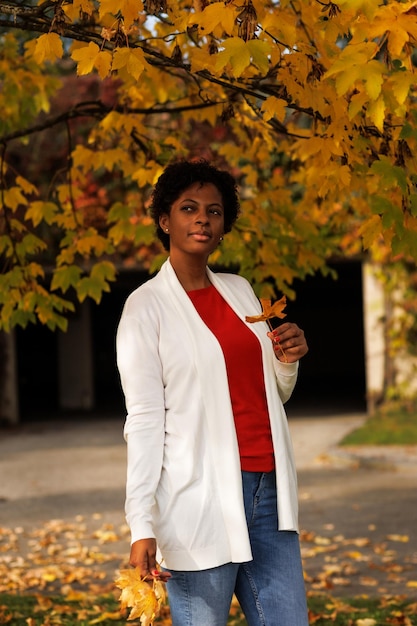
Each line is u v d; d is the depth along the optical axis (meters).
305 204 5.52
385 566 7.05
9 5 3.77
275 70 3.55
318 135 3.93
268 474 2.96
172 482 2.88
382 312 17.61
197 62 3.61
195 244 3.04
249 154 5.73
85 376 22.77
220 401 2.91
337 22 3.37
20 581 6.68
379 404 17.88
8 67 5.91
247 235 5.52
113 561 7.53
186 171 3.09
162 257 5.46
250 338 2.99
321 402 22.92
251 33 3.09
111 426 18.84
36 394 26.23
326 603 5.91
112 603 5.88
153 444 2.87
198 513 2.87
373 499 10.09
